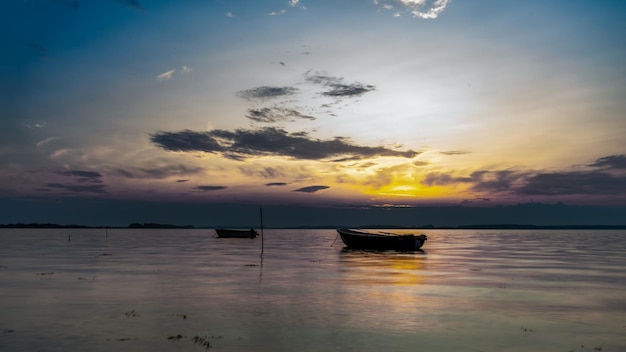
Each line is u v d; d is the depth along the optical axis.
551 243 119.44
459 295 25.66
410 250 72.19
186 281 30.72
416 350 14.84
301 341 15.68
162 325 17.72
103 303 22.33
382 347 15.14
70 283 29.58
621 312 21.25
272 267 41.56
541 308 22.05
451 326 18.08
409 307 21.83
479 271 39.41
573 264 48.34
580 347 15.54
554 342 16.05
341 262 48.19
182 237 166.38
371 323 18.38
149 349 14.56
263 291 26.38
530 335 16.92
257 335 16.39
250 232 141.50
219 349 14.69
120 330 16.91
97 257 54.59
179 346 14.93
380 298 24.27
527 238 175.50
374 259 53.22
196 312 20.19
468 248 86.88
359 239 73.12
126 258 53.09
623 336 16.97
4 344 15.04
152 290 26.59
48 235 189.75
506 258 57.38
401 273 36.94
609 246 99.81
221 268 40.25
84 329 17.02
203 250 72.88
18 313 19.84
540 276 35.78
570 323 18.89
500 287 29.08
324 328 17.47
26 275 34.19
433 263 47.81
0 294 25.03
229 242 113.44
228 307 21.41
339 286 28.67
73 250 70.88
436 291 27.06
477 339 16.25
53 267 40.88
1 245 88.81
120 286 28.22
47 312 20.06
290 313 20.12
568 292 27.30
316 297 24.36
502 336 16.73
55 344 15.08
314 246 91.06
